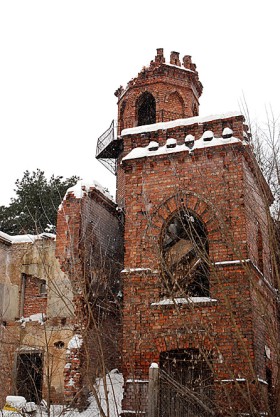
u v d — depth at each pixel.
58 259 19.83
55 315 19.67
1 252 21.38
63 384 18.20
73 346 17.67
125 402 15.63
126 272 16.91
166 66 26.00
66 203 20.53
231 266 15.94
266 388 15.55
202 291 17.28
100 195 21.83
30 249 21.34
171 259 16.95
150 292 16.70
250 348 14.91
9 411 15.05
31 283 21.08
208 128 17.91
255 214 16.52
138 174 18.23
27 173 34.59
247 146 17.02
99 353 9.87
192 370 14.84
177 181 17.52
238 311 15.45
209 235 16.61
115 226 23.20
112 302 19.30
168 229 17.75
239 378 14.02
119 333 19.08
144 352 16.06
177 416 12.79
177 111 25.70
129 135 18.81
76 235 19.78
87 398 17.50
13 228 32.38
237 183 16.88
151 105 26.28
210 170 17.31
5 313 20.67
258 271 16.59
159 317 16.25
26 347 19.77
